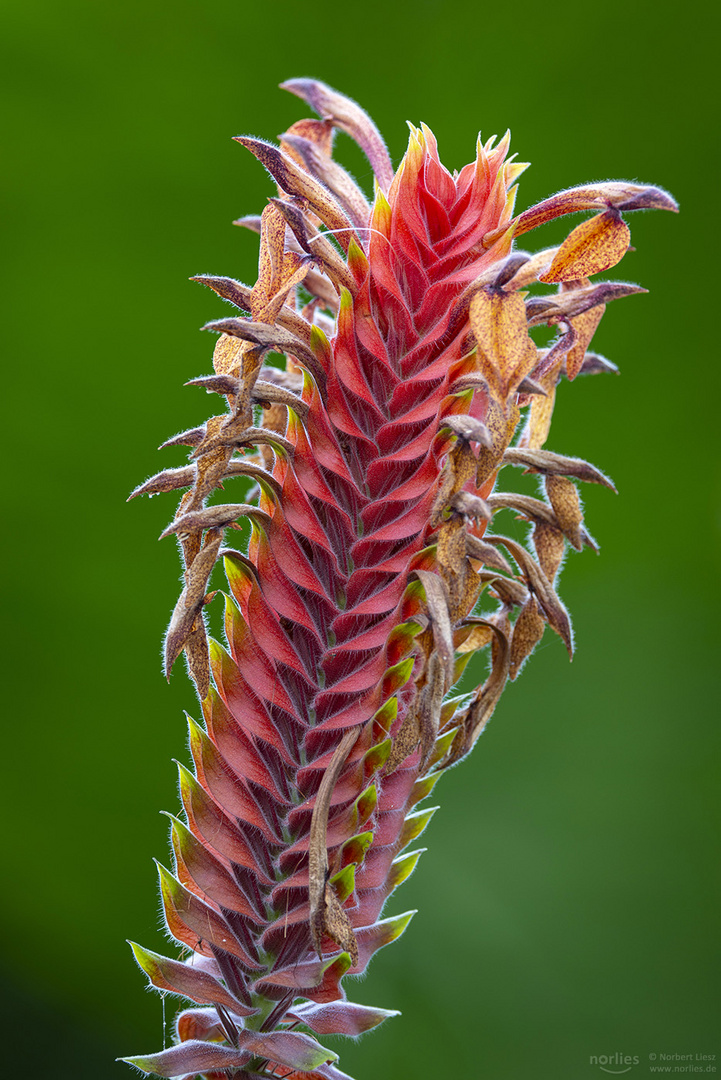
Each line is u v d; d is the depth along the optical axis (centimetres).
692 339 123
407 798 68
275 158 67
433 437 67
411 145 67
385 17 103
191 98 105
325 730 67
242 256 113
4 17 97
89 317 114
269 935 67
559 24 102
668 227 116
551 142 113
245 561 67
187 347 116
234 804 67
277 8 100
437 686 66
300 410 67
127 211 110
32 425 117
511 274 66
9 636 125
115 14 98
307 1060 67
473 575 67
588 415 131
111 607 125
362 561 67
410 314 67
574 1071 133
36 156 106
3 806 133
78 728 130
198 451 67
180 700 129
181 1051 67
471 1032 134
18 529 121
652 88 107
